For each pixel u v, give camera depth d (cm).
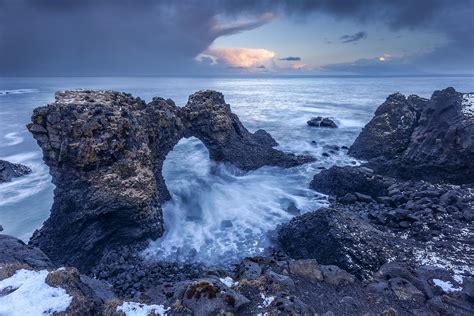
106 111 2789
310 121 8219
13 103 15262
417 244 2269
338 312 1501
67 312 1261
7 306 1268
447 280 1766
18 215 3591
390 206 3097
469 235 2317
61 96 3005
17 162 5641
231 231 3020
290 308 1401
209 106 4419
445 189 3180
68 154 2578
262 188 4019
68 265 2548
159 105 3759
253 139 5406
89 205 2608
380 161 4231
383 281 1766
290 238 2666
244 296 1478
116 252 2691
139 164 2895
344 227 2356
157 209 2958
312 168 4616
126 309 1352
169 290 1623
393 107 5034
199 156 5578
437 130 3781
